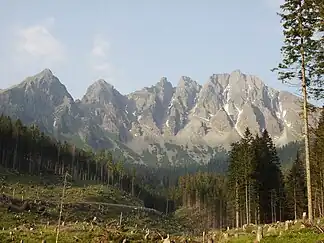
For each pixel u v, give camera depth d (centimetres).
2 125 13888
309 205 3122
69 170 15712
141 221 9738
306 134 3306
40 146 15325
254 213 7306
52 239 4394
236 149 7231
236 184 7000
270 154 7538
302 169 7869
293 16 3447
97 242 4200
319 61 3409
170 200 17538
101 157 18862
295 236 2595
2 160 13475
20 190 10275
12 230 5075
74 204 9631
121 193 13900
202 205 14312
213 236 4141
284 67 3494
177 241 3938
